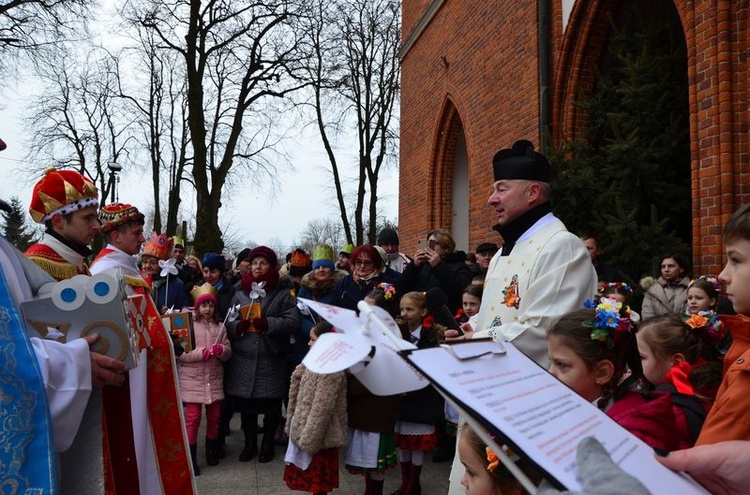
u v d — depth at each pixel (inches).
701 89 194.2
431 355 39.4
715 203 187.5
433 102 471.2
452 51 430.6
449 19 438.0
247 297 217.8
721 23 186.2
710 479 51.5
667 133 217.8
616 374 75.2
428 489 182.4
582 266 102.0
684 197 218.7
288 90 767.7
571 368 75.2
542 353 97.4
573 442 38.9
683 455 46.5
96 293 81.8
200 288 218.4
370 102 860.6
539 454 35.3
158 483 125.6
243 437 252.8
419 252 223.6
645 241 199.6
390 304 183.8
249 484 190.2
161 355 130.5
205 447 230.1
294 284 264.7
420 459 174.1
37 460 67.0
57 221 111.3
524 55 320.5
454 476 101.4
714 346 88.9
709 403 81.8
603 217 215.8
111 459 109.5
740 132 184.5
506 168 113.4
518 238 113.2
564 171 222.8
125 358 83.0
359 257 230.2
